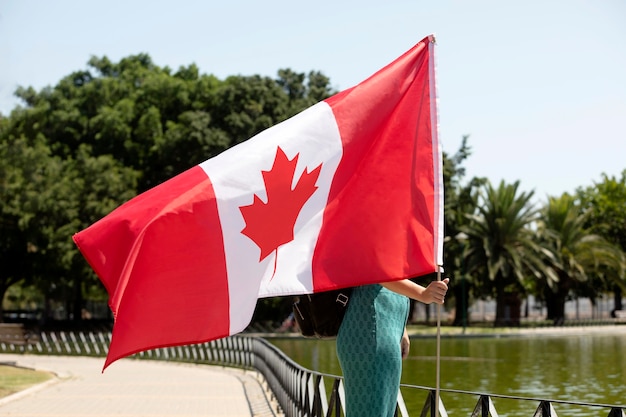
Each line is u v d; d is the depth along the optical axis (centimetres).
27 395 2084
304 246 607
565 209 6994
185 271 579
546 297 7800
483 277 6875
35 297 10306
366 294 598
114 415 1684
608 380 2502
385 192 621
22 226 5428
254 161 610
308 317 611
